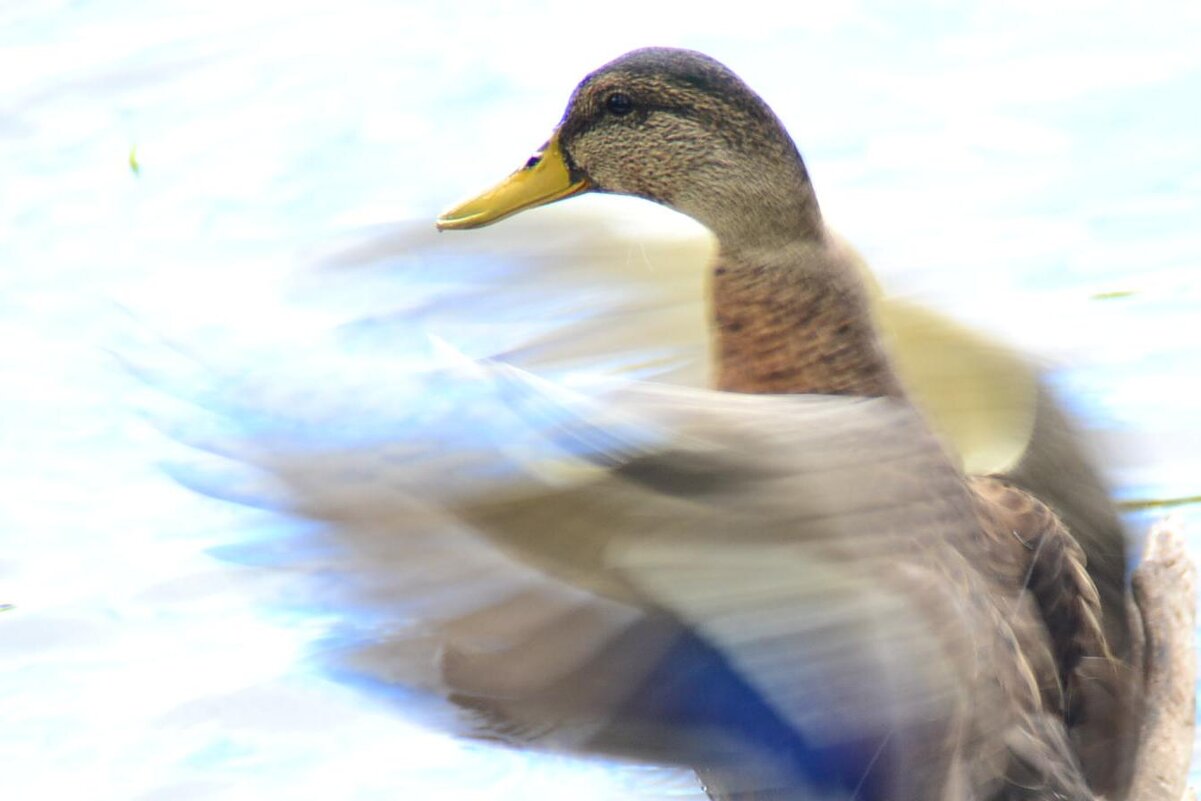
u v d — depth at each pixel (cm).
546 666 406
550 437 411
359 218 1220
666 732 423
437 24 1558
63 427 1029
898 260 1152
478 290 893
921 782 475
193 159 1347
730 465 441
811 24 1536
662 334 838
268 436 400
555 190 738
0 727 818
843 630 457
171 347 476
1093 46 1468
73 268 1191
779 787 439
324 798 760
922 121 1375
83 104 1432
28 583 911
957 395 731
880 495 490
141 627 870
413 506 391
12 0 1554
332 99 1430
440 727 398
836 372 648
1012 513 593
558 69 1475
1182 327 1062
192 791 778
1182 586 627
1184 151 1299
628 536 416
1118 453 691
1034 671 551
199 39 1516
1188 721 592
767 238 658
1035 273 1138
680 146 688
